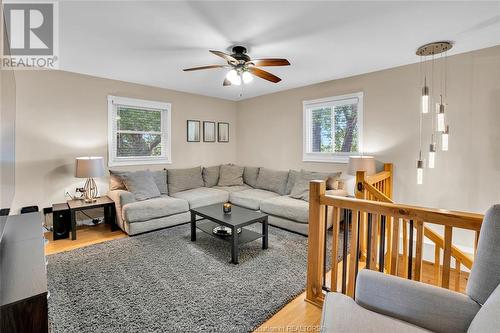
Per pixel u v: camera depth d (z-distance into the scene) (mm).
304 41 2668
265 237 3045
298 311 1934
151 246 3105
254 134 5566
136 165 4461
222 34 2490
